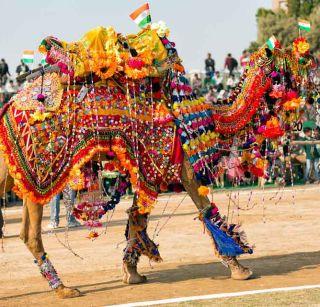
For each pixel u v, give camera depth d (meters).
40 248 9.64
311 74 10.85
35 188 9.40
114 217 18.50
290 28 56.34
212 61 34.97
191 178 10.04
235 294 9.02
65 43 9.66
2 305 9.23
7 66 32.94
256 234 14.16
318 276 9.98
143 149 9.84
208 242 13.58
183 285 9.88
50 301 9.34
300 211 17.69
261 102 10.53
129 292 9.63
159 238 14.23
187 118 10.01
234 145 10.52
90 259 12.37
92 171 9.88
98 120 9.58
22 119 9.43
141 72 9.62
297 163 25.70
